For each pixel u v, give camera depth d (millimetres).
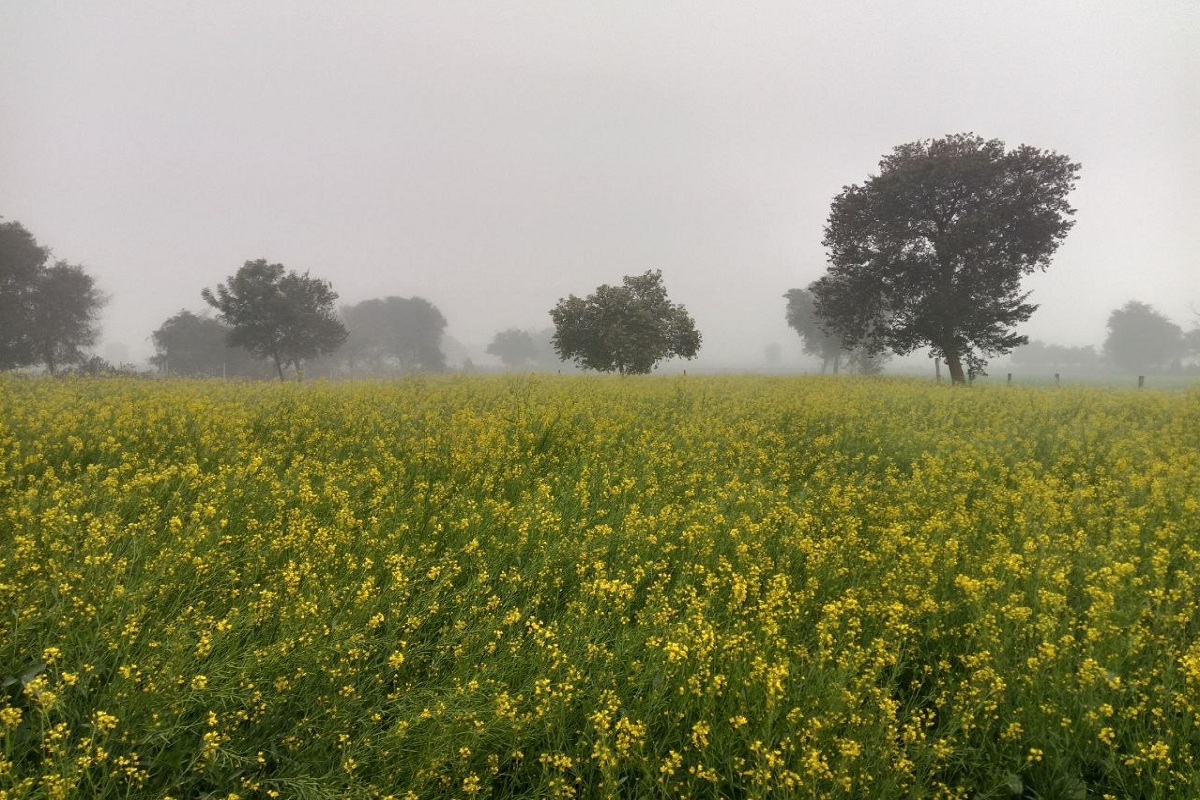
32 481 6855
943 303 36250
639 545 6113
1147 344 121062
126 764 3184
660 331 37219
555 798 3229
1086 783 3584
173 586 4484
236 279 54688
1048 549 5949
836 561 5781
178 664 3559
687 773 3568
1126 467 9438
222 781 3246
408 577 5172
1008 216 35406
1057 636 4496
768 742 3406
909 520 7223
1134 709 3588
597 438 10406
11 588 3918
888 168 39156
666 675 4027
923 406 17094
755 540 6273
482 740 3469
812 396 17938
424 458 8781
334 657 4125
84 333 62000
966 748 3627
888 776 3344
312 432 10570
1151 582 5512
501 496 7484
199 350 79312
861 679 3908
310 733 3598
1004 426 13898
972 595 4738
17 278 56219
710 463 9641
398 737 3336
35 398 13922
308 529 5797
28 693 3195
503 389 19016
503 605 5062
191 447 8883
